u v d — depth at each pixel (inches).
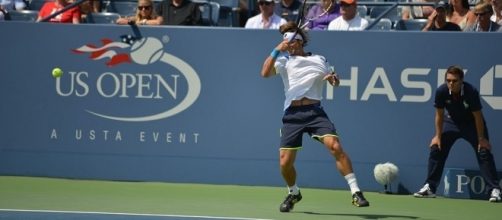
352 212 473.7
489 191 530.6
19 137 596.7
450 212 482.9
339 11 629.9
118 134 586.2
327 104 565.0
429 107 553.9
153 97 581.6
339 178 565.3
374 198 536.1
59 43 589.3
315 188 568.7
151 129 582.9
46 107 592.7
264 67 457.4
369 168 562.9
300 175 569.9
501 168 550.0
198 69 576.1
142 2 615.8
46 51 591.2
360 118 561.6
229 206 487.5
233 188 564.1
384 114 558.9
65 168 593.0
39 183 569.6
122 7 711.7
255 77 570.3
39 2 734.5
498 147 550.3
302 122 452.1
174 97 579.8
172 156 581.6
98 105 587.5
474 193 540.1
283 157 454.0
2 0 725.9
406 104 556.4
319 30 562.6
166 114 581.0
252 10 709.3
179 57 577.9
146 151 584.1
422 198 540.1
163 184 576.1
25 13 690.8
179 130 580.4
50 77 591.5
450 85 515.5
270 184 573.0
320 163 567.2
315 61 456.1
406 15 677.9
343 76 561.6
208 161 578.6
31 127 595.2
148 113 582.6
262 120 571.2
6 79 595.8
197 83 576.4
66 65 589.9
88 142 589.9
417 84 554.9
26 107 594.6
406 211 482.6
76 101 589.3
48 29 589.9
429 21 592.4
